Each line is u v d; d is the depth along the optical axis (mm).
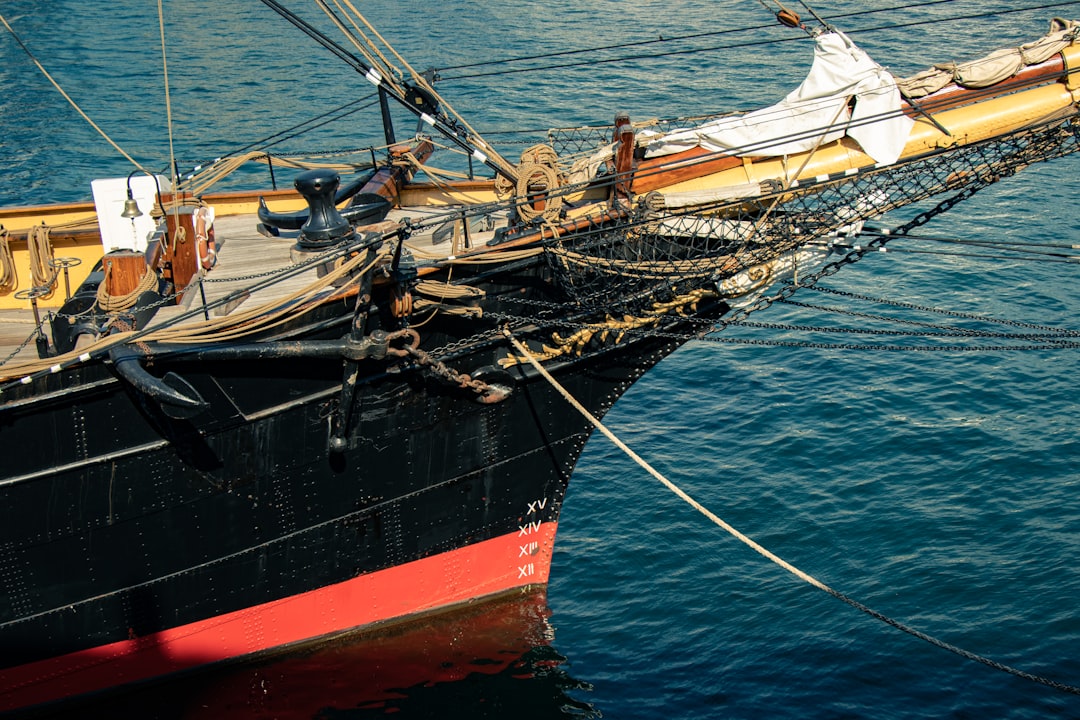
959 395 25188
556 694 15930
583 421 16047
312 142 41125
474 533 16000
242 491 14227
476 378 14789
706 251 15047
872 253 32594
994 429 23703
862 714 15711
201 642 15016
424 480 15250
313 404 14070
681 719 15609
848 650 17094
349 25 59469
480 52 54250
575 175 15398
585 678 16438
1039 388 25328
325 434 14320
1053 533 20062
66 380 12828
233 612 14961
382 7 64500
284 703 15266
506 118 43344
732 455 23234
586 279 14891
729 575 19219
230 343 13320
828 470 22531
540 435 15766
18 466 13109
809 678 16484
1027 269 31312
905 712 15766
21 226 17578
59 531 13594
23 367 12617
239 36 57719
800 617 18000
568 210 15312
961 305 29672
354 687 15555
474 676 16016
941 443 23297
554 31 58562
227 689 15375
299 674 15656
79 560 13852
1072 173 38750
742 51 53219
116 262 14016
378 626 16031
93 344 12688
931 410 24609
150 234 15055
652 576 19234
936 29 56375
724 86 47750
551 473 16156
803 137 14562
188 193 17500
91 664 14586
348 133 42125
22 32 58969
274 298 14414
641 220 14359
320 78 49750
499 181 15938
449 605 16391
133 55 54344
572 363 15477
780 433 24016
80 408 13031
